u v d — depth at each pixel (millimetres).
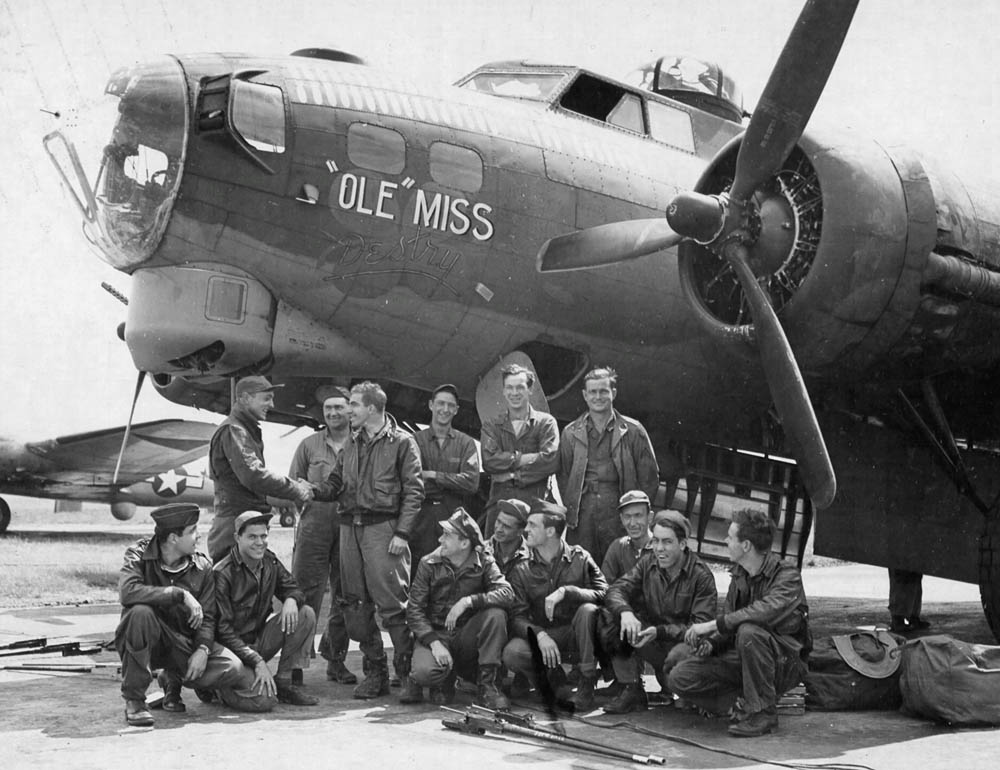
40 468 23156
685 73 10859
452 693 6453
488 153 8422
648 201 9125
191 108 7641
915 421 8797
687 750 5258
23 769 4652
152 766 4719
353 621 6539
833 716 6137
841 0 7023
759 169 7465
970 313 7953
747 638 5672
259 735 5395
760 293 7523
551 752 5102
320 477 7586
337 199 7844
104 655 7949
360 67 8359
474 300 8430
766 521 5945
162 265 7887
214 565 6246
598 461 7309
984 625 12062
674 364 9383
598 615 6246
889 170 7621
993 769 4871
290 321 8102
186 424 23141
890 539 10047
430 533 7426
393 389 9781
